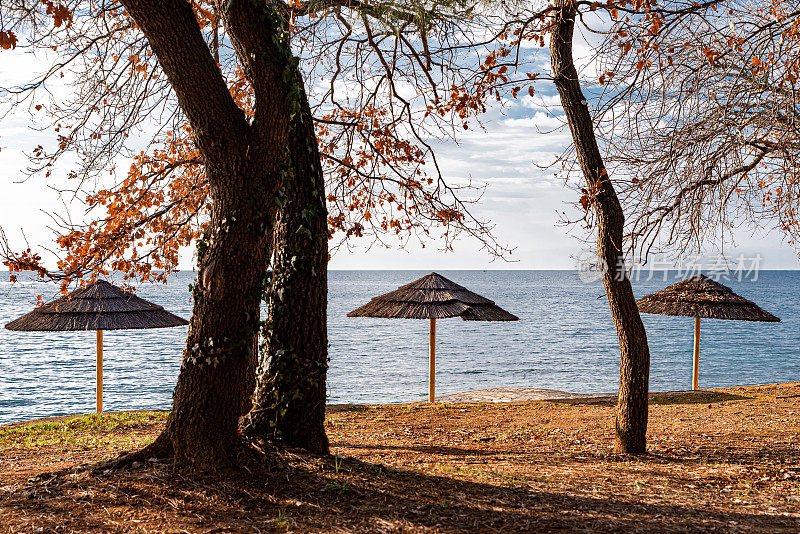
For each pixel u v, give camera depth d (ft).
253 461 18.79
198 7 26.48
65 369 121.39
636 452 29.37
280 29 18.53
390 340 181.88
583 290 522.06
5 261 25.05
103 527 14.69
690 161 22.52
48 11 15.48
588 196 25.71
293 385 21.67
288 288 21.86
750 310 60.13
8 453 28.40
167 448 18.95
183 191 33.42
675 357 140.26
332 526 14.87
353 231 32.83
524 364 130.41
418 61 29.09
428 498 17.78
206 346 18.07
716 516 17.83
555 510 17.34
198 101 17.48
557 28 26.58
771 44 21.39
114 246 29.55
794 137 21.24
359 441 34.17
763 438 33.50
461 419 44.11
